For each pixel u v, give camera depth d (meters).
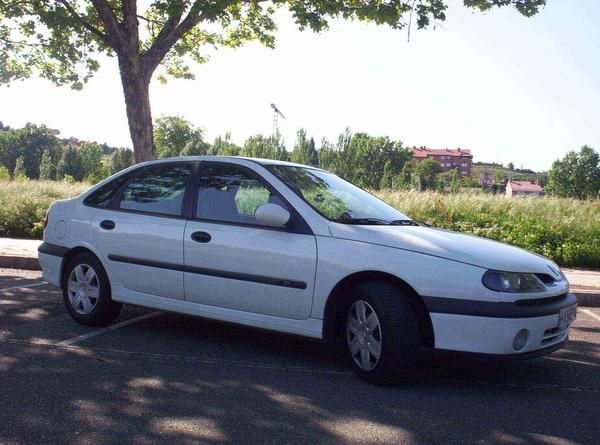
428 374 4.62
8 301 6.88
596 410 3.95
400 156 113.12
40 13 11.20
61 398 3.76
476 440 3.35
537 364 5.08
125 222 5.53
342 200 5.10
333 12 10.91
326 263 4.43
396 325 4.10
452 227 13.86
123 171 5.93
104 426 3.34
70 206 6.07
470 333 4.00
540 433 3.49
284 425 3.46
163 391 3.97
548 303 4.27
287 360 4.86
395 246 4.29
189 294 5.12
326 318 4.46
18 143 134.38
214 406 3.73
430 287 4.09
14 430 3.24
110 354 4.84
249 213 4.93
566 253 11.83
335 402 3.88
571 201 15.18
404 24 10.74
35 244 12.23
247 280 4.77
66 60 14.23
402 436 3.36
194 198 5.27
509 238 12.84
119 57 11.23
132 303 5.47
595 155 118.69
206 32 14.48
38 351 4.84
